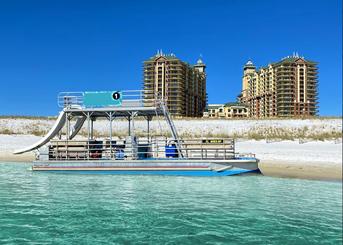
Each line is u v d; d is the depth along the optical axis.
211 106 193.38
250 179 23.42
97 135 59.66
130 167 24.97
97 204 16.45
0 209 15.44
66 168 25.72
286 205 16.25
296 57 164.62
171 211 15.28
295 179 23.42
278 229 12.78
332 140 51.19
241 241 11.69
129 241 11.58
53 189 19.98
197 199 17.55
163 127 67.38
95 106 26.36
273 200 17.31
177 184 21.66
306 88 161.25
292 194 18.73
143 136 60.19
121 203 16.64
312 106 161.75
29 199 17.41
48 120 73.31
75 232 12.45
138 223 13.46
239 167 24.55
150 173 24.84
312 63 161.75
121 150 26.53
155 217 14.32
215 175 24.34
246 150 39.19
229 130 69.25
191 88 168.50
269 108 172.12
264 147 42.47
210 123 71.38
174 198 17.78
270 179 23.38
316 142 48.97
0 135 56.88
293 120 70.88
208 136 66.12
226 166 24.44
